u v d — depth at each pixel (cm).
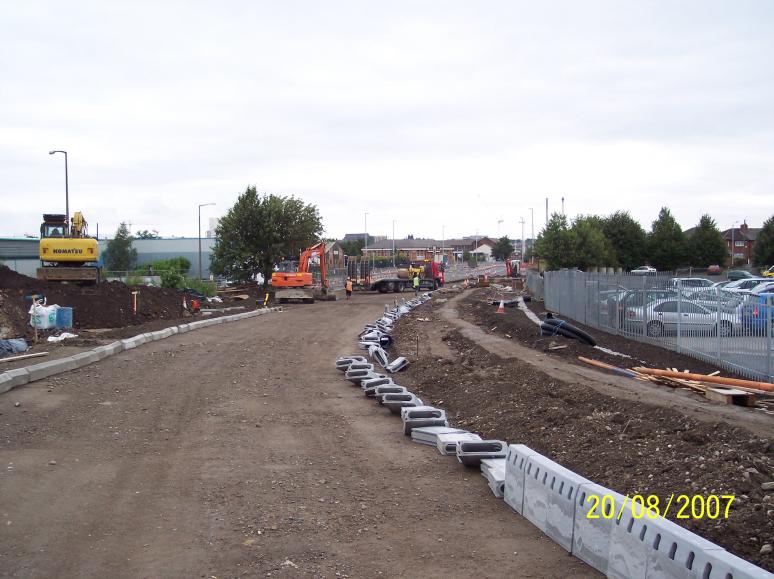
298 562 628
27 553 640
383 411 1310
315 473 910
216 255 5797
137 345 2066
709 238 6650
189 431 1123
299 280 4550
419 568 615
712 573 466
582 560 627
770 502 641
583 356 1758
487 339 2281
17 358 1672
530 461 739
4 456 951
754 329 1408
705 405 1085
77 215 3153
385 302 4750
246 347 2147
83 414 1209
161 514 751
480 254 18025
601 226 6506
